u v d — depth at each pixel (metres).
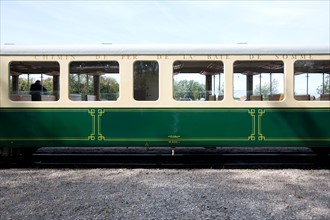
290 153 10.30
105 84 8.66
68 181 7.27
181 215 5.15
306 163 8.91
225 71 8.59
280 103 8.57
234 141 8.59
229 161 9.38
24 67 8.72
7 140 8.65
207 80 8.62
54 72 8.69
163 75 8.61
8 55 8.65
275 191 6.47
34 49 8.66
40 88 8.69
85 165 8.87
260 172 8.17
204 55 8.59
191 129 8.60
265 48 8.56
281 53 8.56
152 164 8.88
